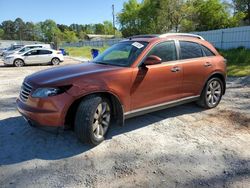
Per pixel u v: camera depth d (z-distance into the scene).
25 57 19.86
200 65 5.56
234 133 4.66
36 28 138.75
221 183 3.19
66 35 101.06
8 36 138.88
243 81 9.39
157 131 4.80
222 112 5.82
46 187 3.15
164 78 4.90
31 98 4.01
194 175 3.37
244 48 17.41
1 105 6.77
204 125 5.06
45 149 4.11
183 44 5.41
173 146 4.19
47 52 20.69
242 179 3.26
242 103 6.53
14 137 4.56
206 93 5.84
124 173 3.44
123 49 5.10
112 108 4.45
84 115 3.91
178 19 40.28
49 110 3.86
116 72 4.30
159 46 4.96
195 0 41.19
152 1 44.81
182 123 5.19
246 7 38.91
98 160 3.78
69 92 3.87
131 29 60.84
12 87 9.65
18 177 3.36
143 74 4.58
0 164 3.68
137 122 5.23
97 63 5.05
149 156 3.88
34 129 4.88
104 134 4.30
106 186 3.16
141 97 4.63
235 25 38.56
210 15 39.22
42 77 4.24
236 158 3.78
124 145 4.23
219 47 19.95
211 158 3.79
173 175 3.37
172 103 5.20
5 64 19.70
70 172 3.47
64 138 4.48
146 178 3.32
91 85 3.99
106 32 106.50
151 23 46.34
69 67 4.75
